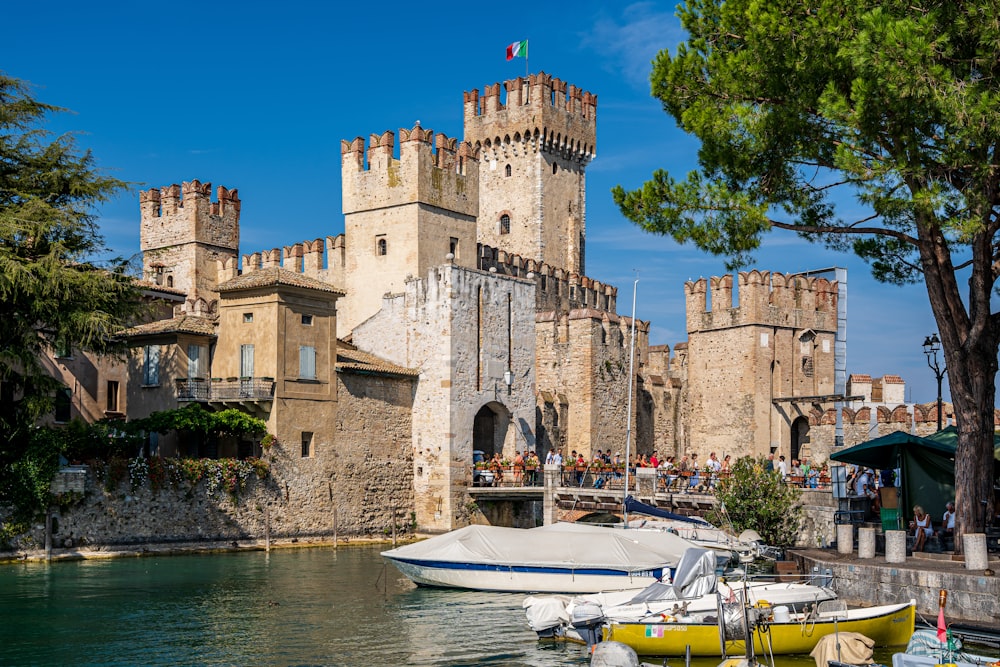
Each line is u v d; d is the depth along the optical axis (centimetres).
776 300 7088
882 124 3058
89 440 4738
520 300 6519
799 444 7156
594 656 2408
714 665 2720
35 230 4328
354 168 6875
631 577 3725
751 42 3198
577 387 7050
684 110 3456
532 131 8688
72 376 5606
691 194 3319
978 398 3209
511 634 3130
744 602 2552
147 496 4750
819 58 3086
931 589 2889
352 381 5741
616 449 7150
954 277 3272
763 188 3428
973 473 3181
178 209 7744
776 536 4572
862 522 4197
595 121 9225
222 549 5009
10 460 4428
